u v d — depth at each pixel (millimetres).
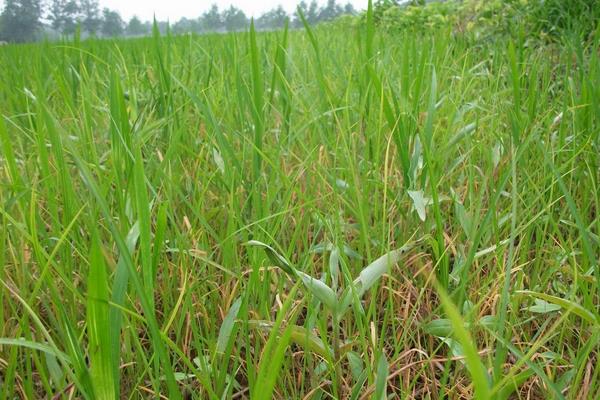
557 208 1594
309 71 2699
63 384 949
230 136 1685
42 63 3160
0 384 1047
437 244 1176
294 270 965
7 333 1165
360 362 1025
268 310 1186
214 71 2674
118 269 821
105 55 3773
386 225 1491
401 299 1311
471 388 1033
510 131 1593
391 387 1109
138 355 1069
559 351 1109
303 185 1690
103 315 709
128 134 1248
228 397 1001
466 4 5289
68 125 2012
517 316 1210
